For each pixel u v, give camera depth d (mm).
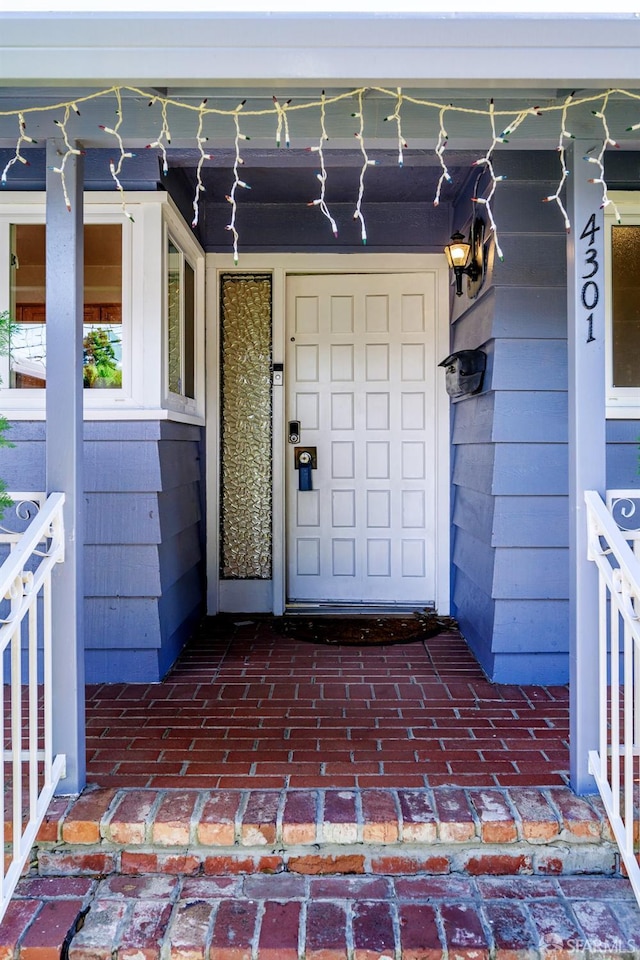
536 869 1948
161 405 3160
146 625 3086
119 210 3117
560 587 3045
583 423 2117
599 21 1614
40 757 2262
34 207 3117
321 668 3258
